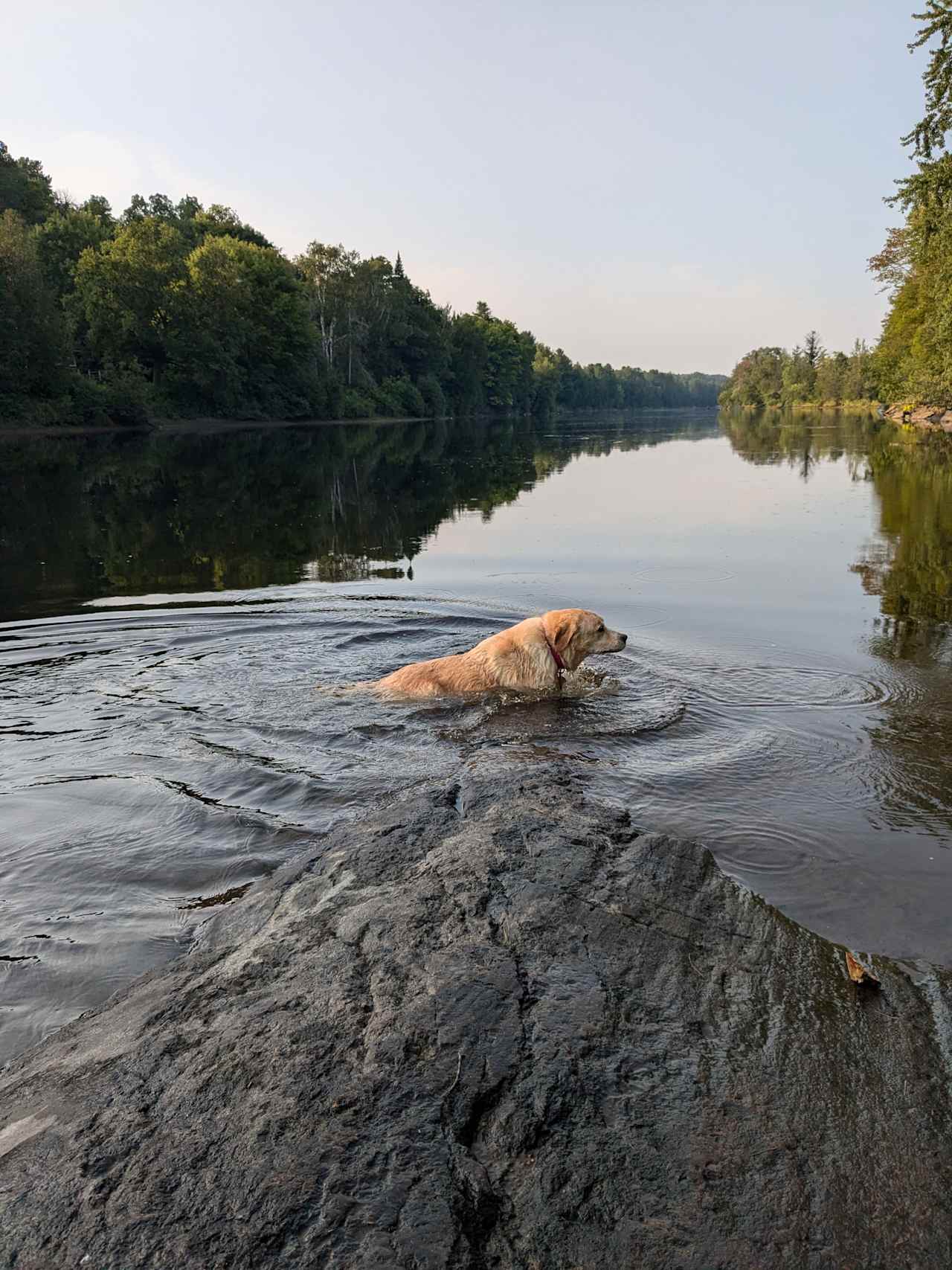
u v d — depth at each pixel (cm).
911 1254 197
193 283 5991
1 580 1197
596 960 298
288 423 6956
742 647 789
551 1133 223
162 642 860
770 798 472
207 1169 205
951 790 482
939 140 2561
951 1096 249
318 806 477
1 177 6694
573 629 696
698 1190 209
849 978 305
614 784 491
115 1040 262
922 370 4525
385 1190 200
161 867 411
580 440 5447
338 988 277
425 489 2425
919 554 1270
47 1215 193
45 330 4894
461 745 569
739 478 2614
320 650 832
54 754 563
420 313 9162
